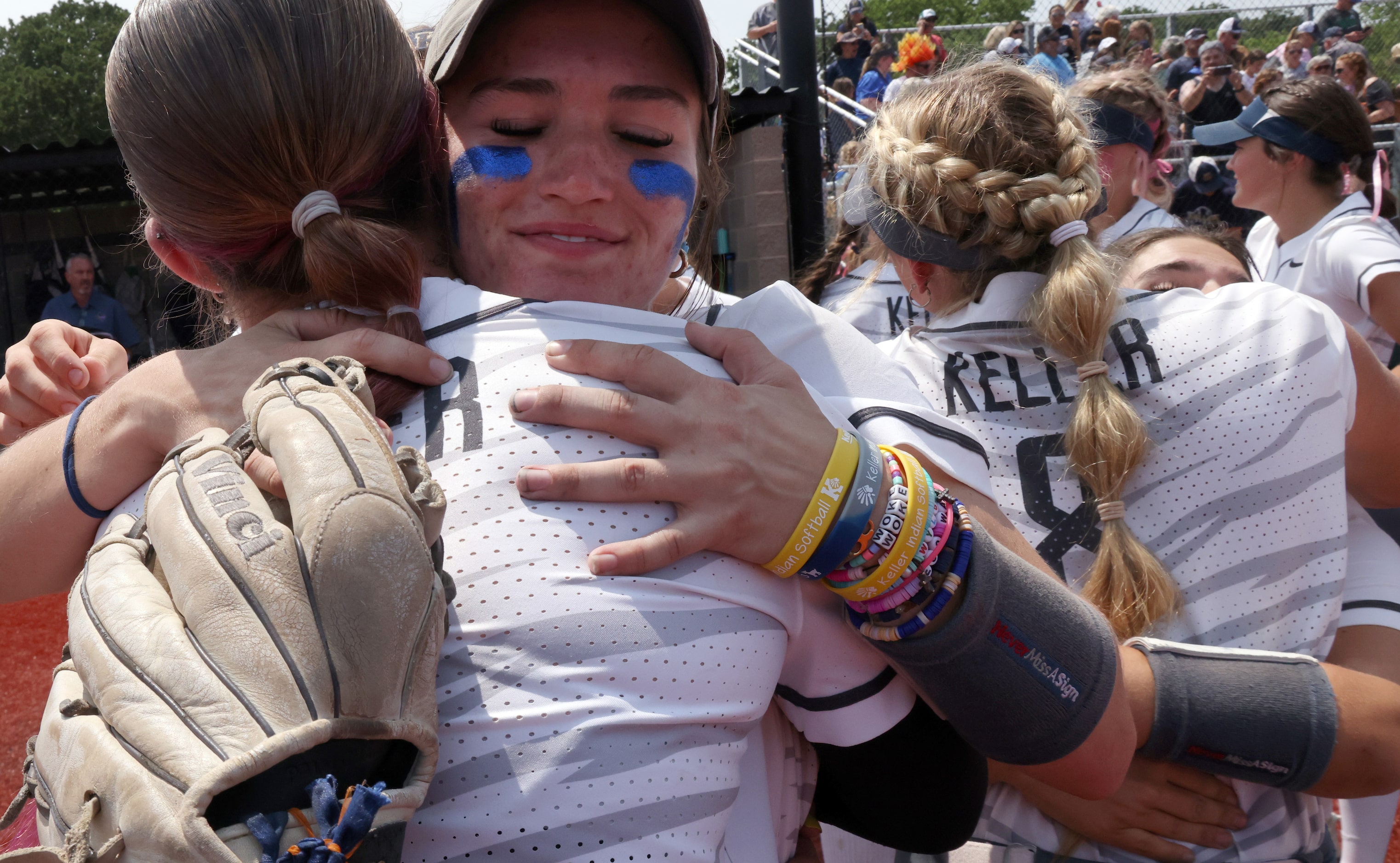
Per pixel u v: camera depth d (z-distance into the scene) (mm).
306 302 961
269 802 628
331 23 858
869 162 1526
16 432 1257
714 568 833
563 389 834
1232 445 1249
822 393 1043
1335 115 3049
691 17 981
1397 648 1348
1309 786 1148
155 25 837
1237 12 10328
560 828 720
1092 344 1279
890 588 866
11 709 3533
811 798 1067
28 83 39938
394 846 660
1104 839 1234
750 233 5629
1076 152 1396
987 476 1054
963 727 936
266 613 645
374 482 674
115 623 679
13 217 8320
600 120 999
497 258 1041
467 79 1009
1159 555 1255
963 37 9328
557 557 782
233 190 869
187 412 859
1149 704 1142
